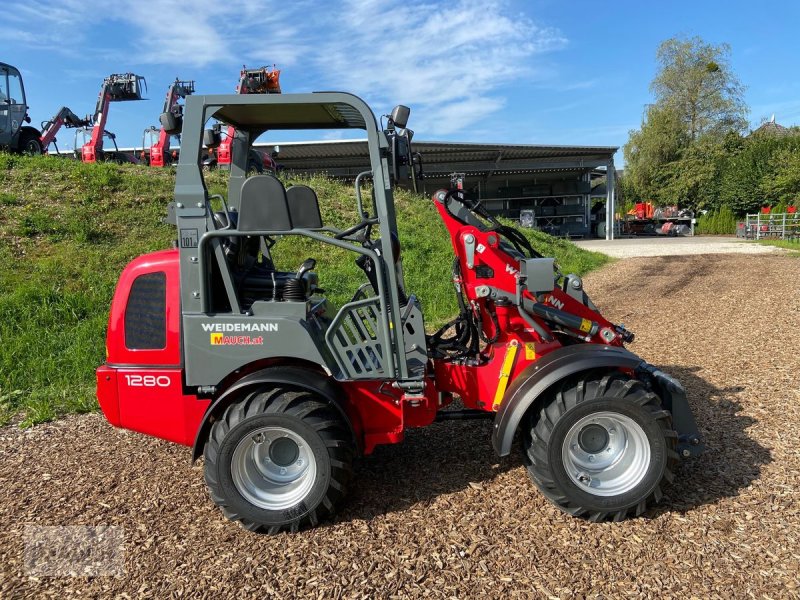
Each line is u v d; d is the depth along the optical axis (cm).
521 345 370
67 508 373
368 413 355
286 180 1498
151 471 427
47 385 621
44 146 1770
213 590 286
